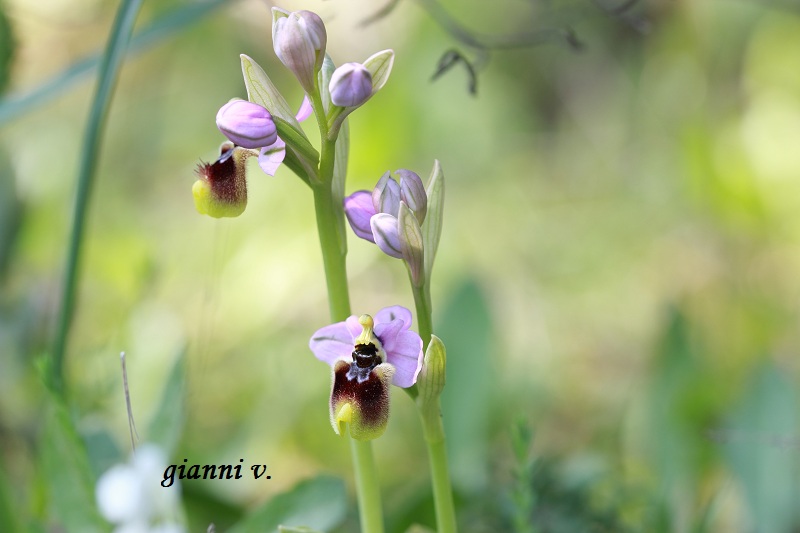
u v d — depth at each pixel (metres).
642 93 0.99
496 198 0.93
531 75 1.02
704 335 0.76
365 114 0.89
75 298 0.54
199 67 0.93
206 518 0.55
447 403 0.59
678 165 0.91
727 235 0.87
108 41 0.53
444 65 0.52
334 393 0.45
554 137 1.00
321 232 0.46
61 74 0.56
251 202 0.79
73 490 0.50
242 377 0.68
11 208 0.66
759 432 0.57
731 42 0.96
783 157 0.87
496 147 0.96
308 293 0.77
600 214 0.91
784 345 0.76
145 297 0.63
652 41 1.00
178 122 0.91
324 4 0.63
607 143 0.98
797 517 0.57
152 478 0.49
